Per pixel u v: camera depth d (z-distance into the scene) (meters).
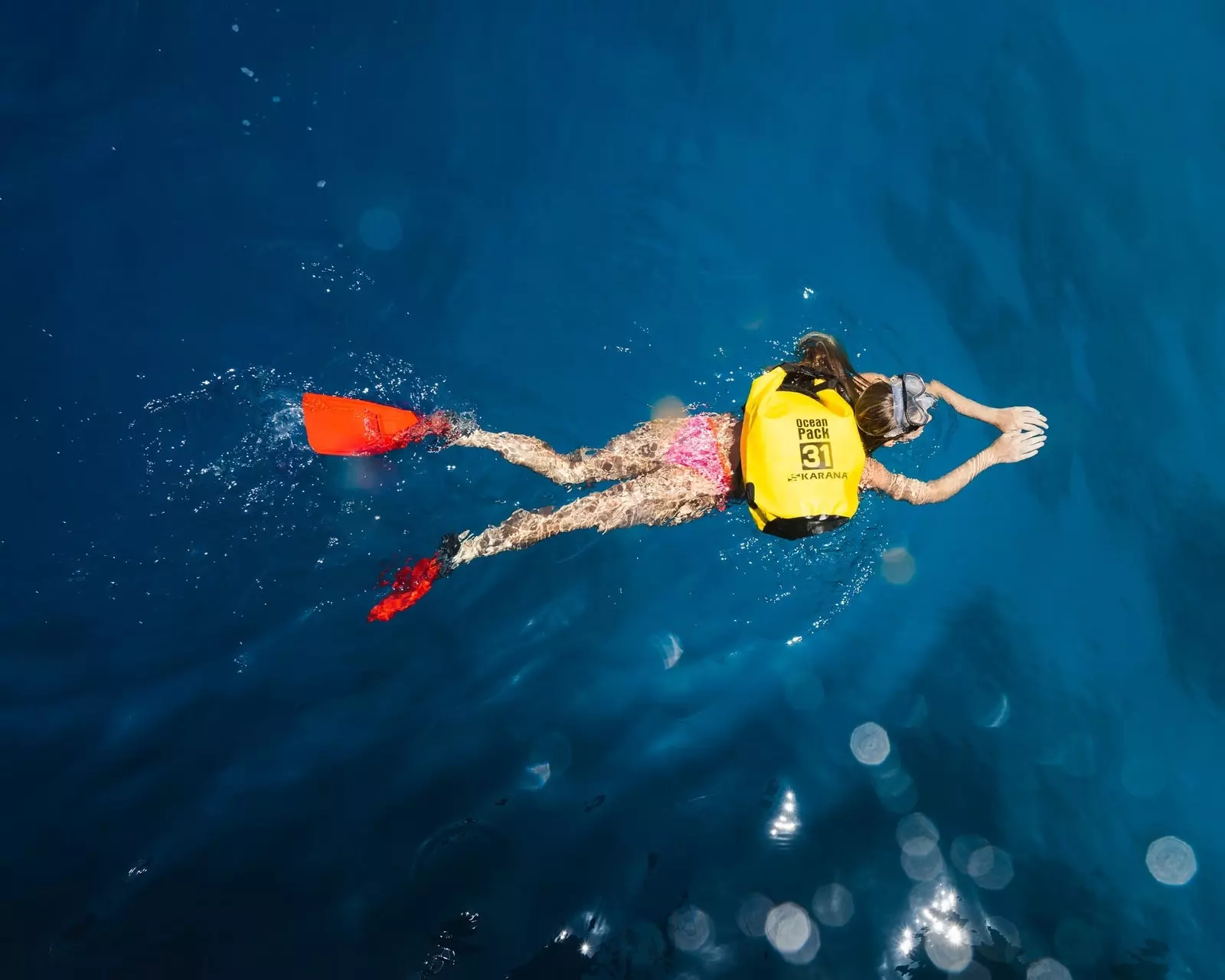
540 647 4.03
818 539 4.44
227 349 4.36
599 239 5.00
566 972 3.22
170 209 4.68
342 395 4.35
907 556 4.47
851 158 5.38
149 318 4.39
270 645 3.80
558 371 4.64
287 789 3.53
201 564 3.87
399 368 4.48
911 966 3.36
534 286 4.83
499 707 3.86
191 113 4.89
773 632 4.21
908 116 5.45
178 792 3.47
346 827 3.47
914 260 5.15
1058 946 3.44
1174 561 4.31
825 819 3.71
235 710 3.67
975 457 4.28
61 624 3.69
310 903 3.28
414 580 3.86
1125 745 3.98
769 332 4.88
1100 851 3.71
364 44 5.20
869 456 4.05
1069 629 4.30
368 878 3.36
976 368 4.89
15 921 3.13
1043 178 5.16
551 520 3.98
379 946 3.22
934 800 3.79
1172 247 4.77
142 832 3.37
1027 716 4.06
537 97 5.30
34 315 4.31
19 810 3.35
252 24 5.08
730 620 4.22
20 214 4.52
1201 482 4.39
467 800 3.59
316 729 3.67
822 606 4.30
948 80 5.46
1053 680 4.16
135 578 3.81
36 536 3.81
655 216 5.09
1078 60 5.26
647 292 4.90
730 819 3.67
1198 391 4.53
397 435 4.13
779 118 5.43
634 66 5.45
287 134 4.96
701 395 4.69
